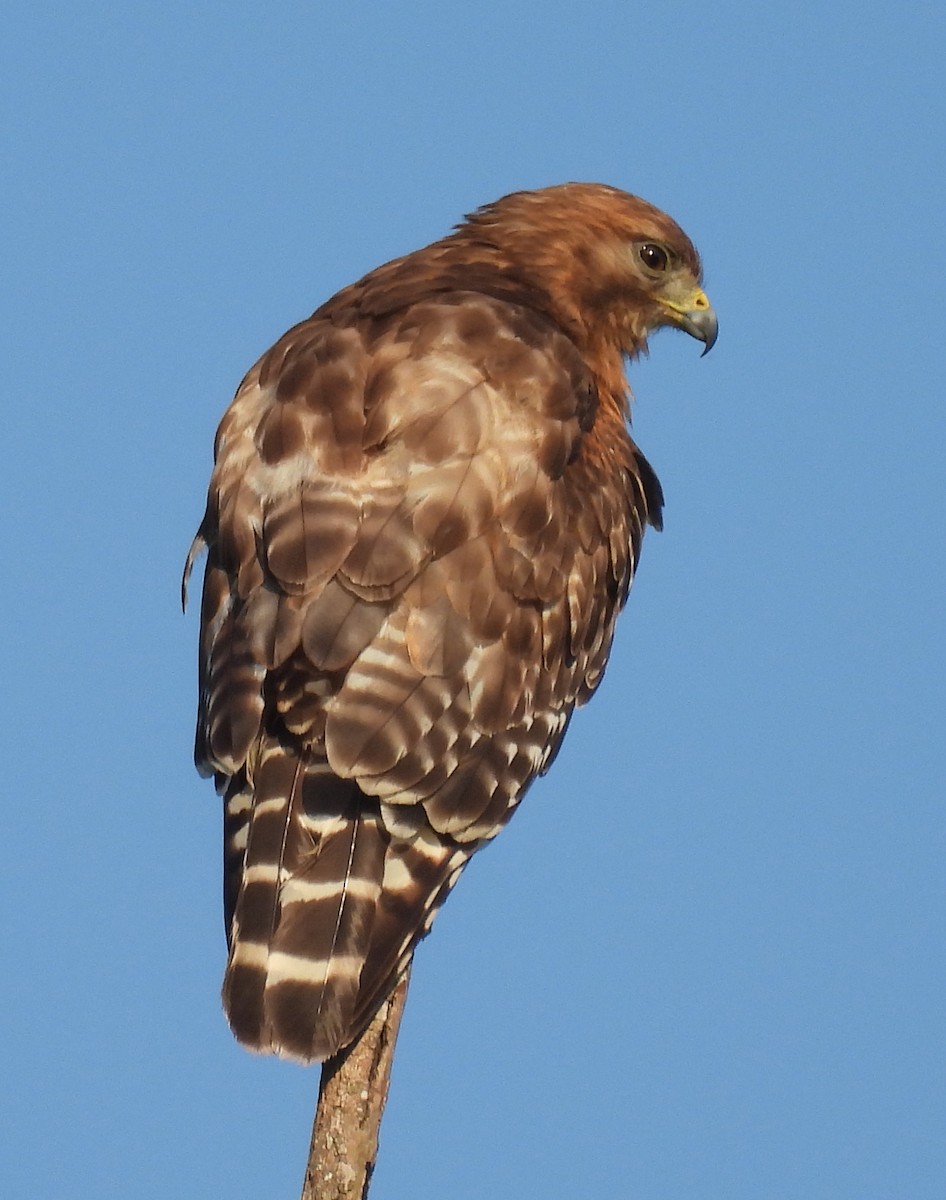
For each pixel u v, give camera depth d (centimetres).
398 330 1224
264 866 1070
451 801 1121
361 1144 1064
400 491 1146
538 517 1202
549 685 1218
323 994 1045
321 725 1092
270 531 1136
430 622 1125
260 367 1262
